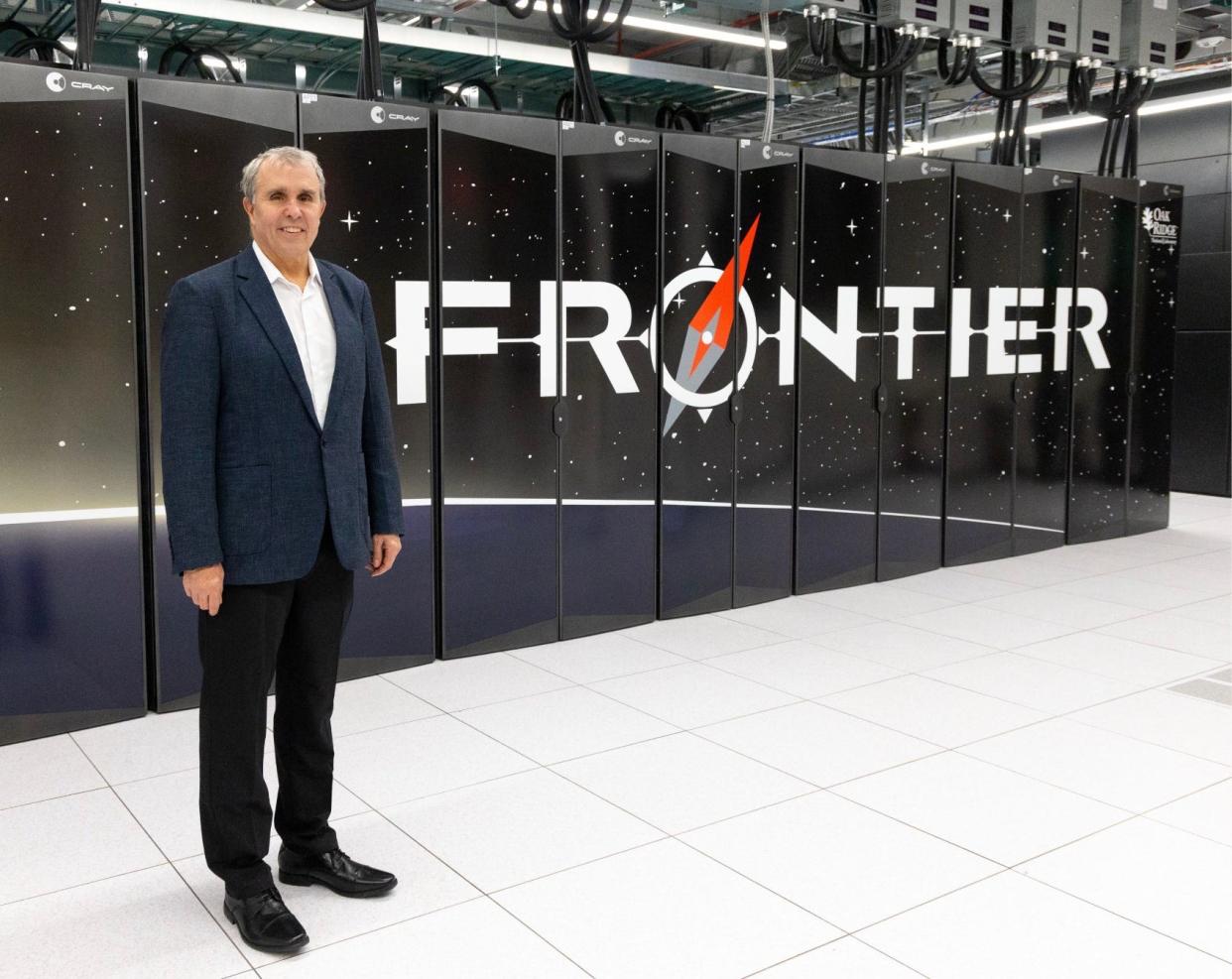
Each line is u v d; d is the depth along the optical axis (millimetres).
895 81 5367
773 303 4926
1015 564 5984
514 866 2547
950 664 4160
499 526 4262
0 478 3252
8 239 3191
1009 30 5707
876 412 5402
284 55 6336
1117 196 6371
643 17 5562
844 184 5090
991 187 5711
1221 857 2598
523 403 4250
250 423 2166
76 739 3391
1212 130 8188
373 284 3855
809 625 4719
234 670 2191
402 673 4043
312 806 2416
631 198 4406
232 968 2125
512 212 4121
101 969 2125
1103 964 2139
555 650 4352
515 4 4324
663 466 4688
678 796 2939
